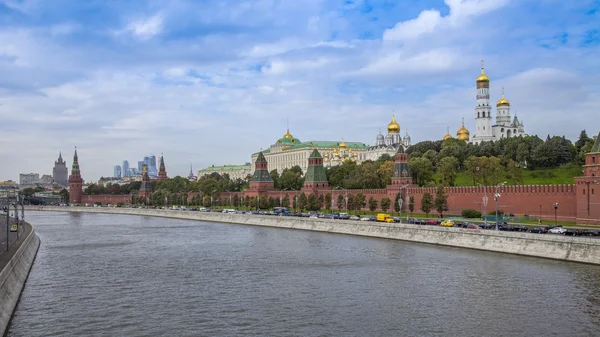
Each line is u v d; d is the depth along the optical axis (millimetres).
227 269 104062
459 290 82062
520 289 81188
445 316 69312
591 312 69562
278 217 197125
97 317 71000
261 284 89625
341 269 101188
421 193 192875
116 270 104562
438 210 172625
